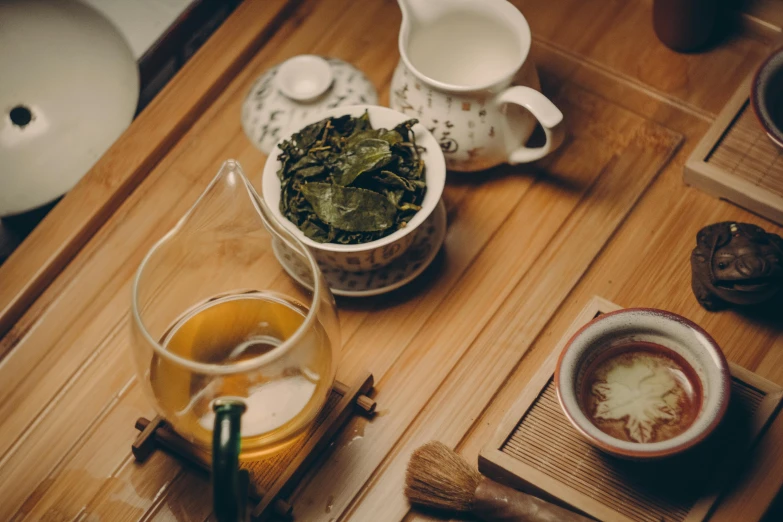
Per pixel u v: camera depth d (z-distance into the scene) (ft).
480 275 2.70
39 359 2.67
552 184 2.79
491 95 2.62
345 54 2.96
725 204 2.73
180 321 2.47
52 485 2.54
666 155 2.80
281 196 2.61
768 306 2.62
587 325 2.43
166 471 2.55
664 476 2.45
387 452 2.55
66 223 2.76
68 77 3.05
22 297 2.69
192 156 2.86
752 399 2.50
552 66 2.92
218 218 2.46
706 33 2.85
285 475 2.48
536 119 2.73
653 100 2.86
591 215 2.75
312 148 2.64
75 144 3.05
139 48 3.14
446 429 2.57
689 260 2.69
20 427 2.60
